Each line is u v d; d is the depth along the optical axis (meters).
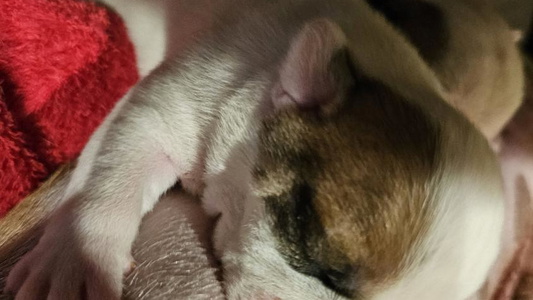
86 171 0.10
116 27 0.14
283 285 0.08
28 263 0.09
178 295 0.08
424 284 0.08
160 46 0.14
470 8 0.14
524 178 0.15
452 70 0.13
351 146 0.08
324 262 0.08
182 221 0.10
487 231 0.08
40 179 0.11
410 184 0.08
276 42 0.11
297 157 0.08
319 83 0.09
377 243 0.08
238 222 0.09
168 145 0.11
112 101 0.13
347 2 0.11
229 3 0.12
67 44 0.13
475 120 0.13
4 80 0.12
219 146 0.10
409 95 0.09
